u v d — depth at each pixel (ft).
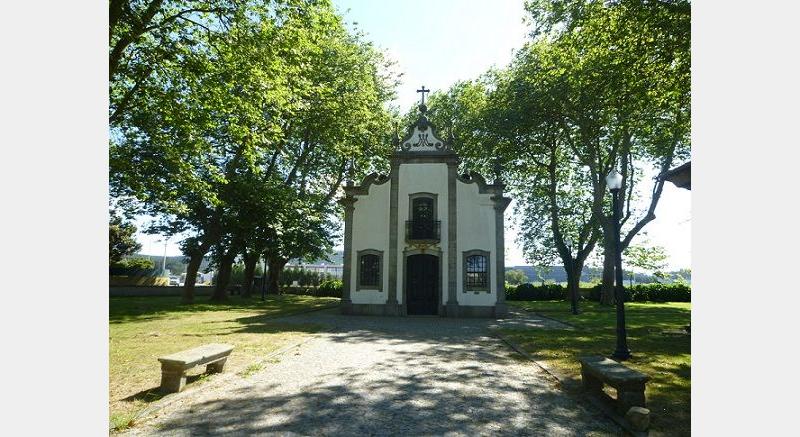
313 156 107.76
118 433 16.85
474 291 73.20
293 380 25.29
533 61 84.38
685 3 43.01
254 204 86.17
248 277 112.88
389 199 77.97
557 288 130.93
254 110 54.65
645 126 70.44
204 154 63.72
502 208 75.36
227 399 21.45
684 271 138.92
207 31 48.47
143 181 60.29
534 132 89.92
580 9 55.31
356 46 100.68
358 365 29.63
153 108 53.42
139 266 152.46
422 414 19.74
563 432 17.79
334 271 276.62
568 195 128.98
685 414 19.56
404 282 75.10
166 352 32.50
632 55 50.03
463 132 100.78
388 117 107.45
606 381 20.17
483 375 27.12
